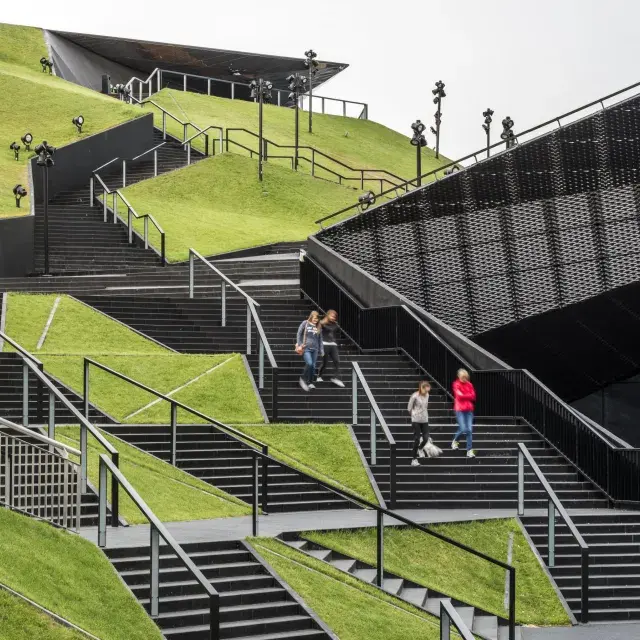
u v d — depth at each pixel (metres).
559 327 28.09
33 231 35.28
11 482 13.15
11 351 23.61
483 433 22.47
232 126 61.66
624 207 27.06
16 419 19.44
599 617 17.25
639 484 20.55
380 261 29.56
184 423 21.61
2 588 10.66
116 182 47.41
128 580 12.78
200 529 15.84
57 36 68.69
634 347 28.05
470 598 16.50
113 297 27.72
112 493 15.30
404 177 61.75
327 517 18.14
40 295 27.67
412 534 17.36
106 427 20.36
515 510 20.02
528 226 28.14
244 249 38.03
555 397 22.30
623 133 27.09
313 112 71.88
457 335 25.83
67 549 12.48
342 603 13.85
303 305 28.77
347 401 23.83
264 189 47.22
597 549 18.75
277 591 13.49
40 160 33.59
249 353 25.22
